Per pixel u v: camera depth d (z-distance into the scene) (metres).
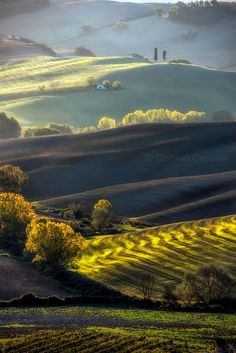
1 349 49.53
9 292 76.69
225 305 71.94
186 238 111.00
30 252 94.75
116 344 51.38
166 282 84.06
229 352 50.69
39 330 56.41
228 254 99.56
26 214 109.31
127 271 89.69
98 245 106.75
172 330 58.09
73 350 49.72
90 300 73.88
